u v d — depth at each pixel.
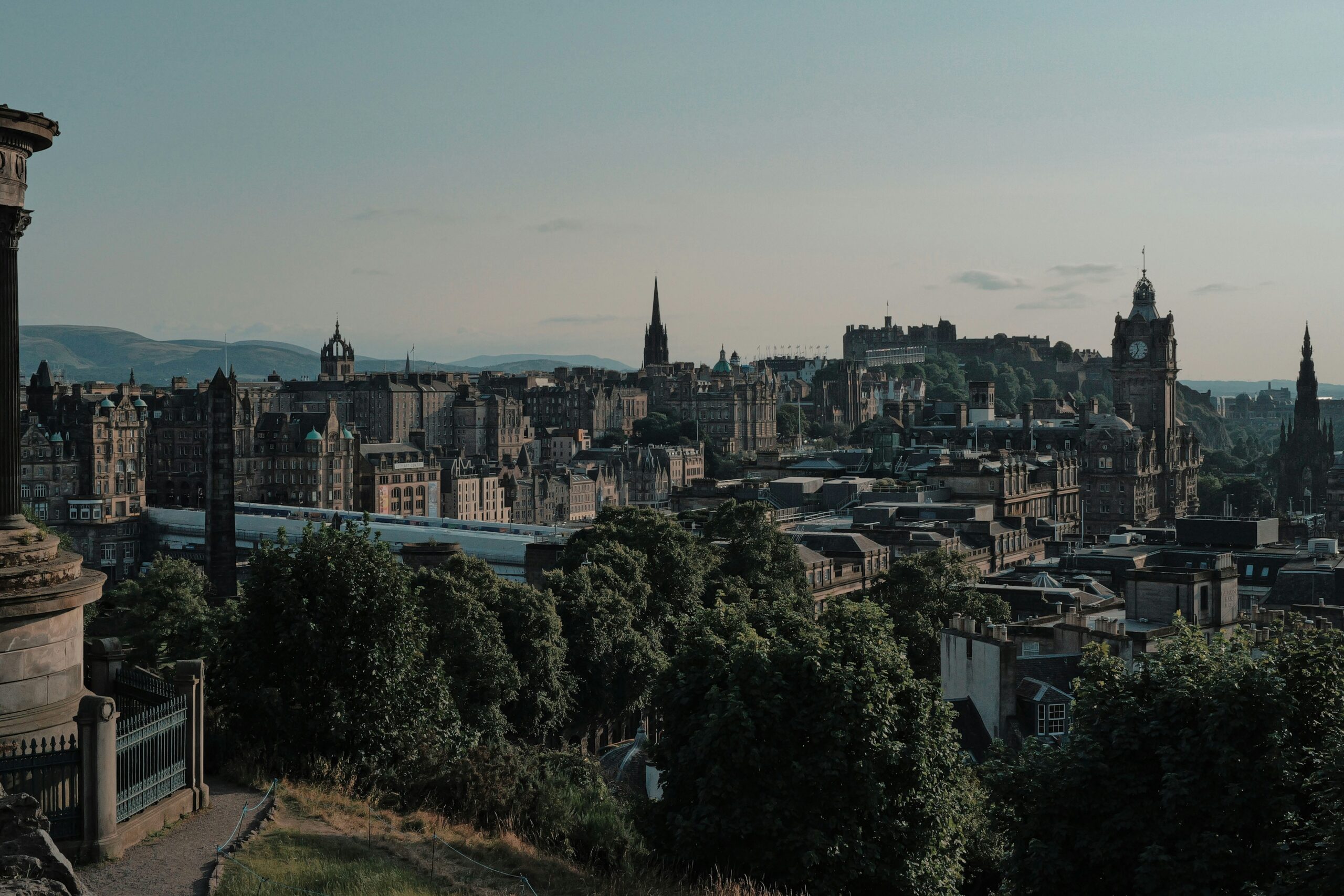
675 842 53.19
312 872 38.88
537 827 50.88
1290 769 46.84
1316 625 132.88
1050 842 50.19
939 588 139.88
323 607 55.12
